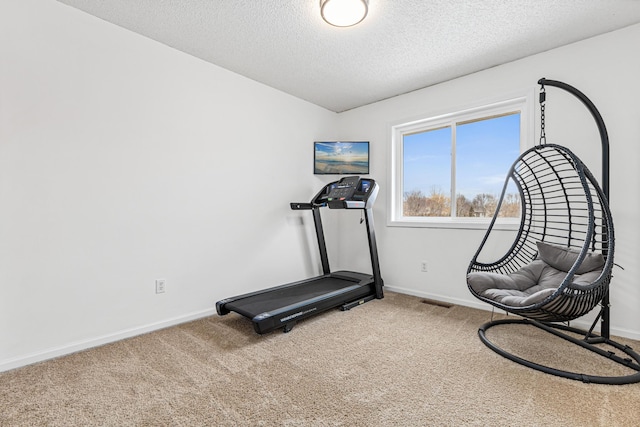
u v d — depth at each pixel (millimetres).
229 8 2084
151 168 2455
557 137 2578
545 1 1990
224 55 2709
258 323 2213
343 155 3838
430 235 3361
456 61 2811
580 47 2461
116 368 1858
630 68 2262
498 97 2883
